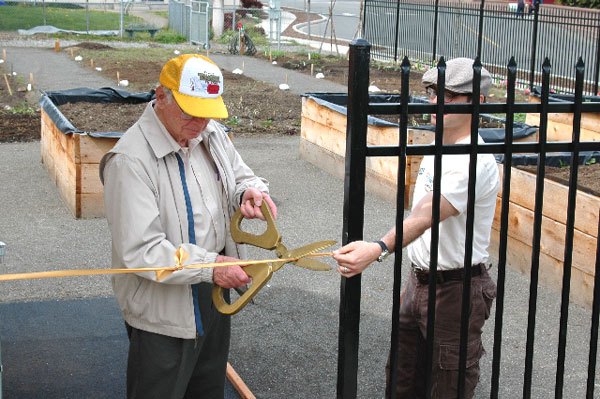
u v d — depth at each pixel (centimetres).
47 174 1002
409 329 388
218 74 336
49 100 1026
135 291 346
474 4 2819
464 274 320
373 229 817
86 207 830
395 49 2192
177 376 352
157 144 339
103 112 1091
